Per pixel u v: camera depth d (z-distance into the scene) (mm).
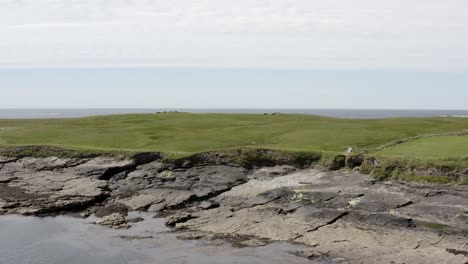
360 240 33531
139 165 51906
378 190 41188
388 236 33781
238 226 37562
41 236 37250
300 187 44281
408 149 47562
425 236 33375
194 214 40812
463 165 40469
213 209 42031
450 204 37312
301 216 38438
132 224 39562
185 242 35156
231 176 48438
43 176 52094
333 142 54219
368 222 36250
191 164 50594
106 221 39969
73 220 41094
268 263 31094
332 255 31859
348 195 40938
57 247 34906
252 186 46312
